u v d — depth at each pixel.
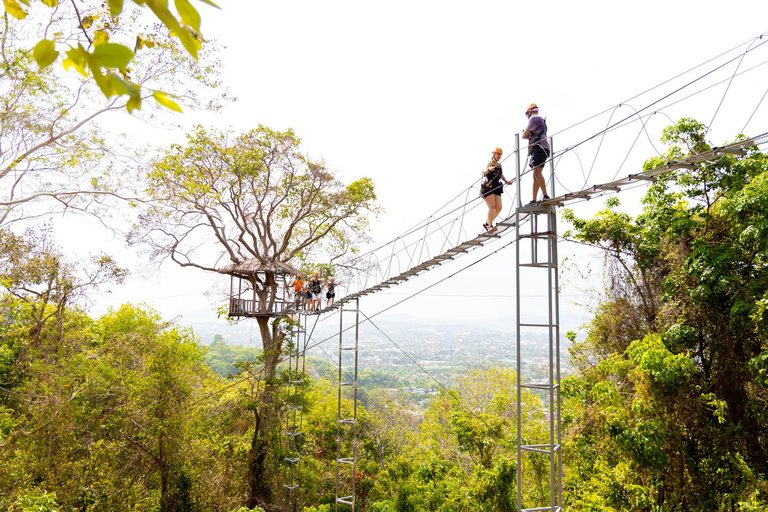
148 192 18.53
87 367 16.23
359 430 27.28
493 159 10.99
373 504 19.22
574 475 15.95
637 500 11.89
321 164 26.92
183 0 1.02
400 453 27.30
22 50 9.91
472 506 16.22
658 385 11.79
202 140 23.80
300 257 29.52
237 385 24.67
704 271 11.77
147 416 18.53
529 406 24.06
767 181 10.44
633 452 11.62
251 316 25.09
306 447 24.39
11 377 16.83
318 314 22.31
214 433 23.00
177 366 20.14
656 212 14.04
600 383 13.41
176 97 1.16
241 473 21.77
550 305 9.20
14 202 13.08
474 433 18.16
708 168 12.78
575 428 14.76
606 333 15.75
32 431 14.23
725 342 11.96
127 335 20.28
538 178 9.57
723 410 11.32
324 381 33.38
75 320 20.56
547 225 9.52
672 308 13.31
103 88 1.10
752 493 10.74
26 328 17.86
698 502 11.52
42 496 12.20
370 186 27.89
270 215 26.73
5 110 11.94
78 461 15.66
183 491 18.88
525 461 17.48
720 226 12.71
